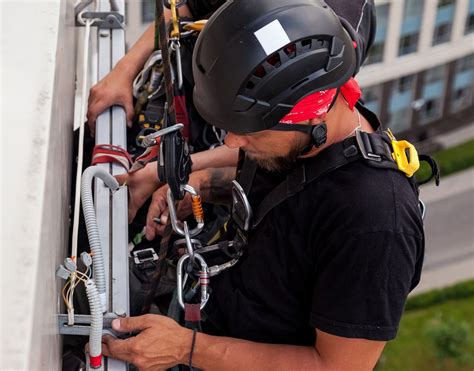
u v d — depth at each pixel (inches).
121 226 72.6
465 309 655.1
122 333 68.4
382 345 64.1
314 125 61.0
